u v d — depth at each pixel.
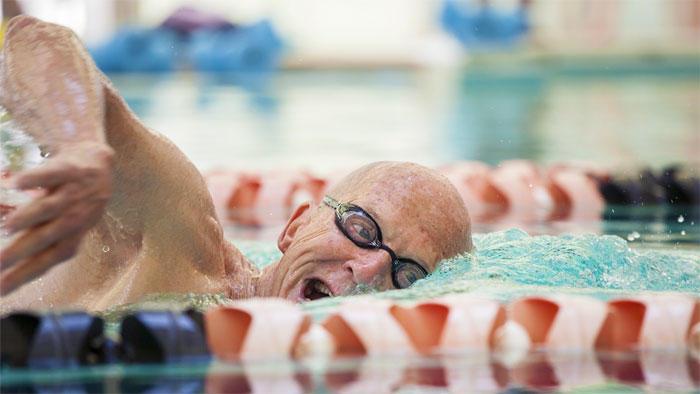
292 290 2.96
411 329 2.51
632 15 18.61
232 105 11.72
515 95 13.42
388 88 14.37
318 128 9.77
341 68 17.27
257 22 16.91
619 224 5.18
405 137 9.22
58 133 2.15
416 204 2.99
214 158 7.59
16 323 2.15
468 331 2.51
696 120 10.56
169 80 14.80
